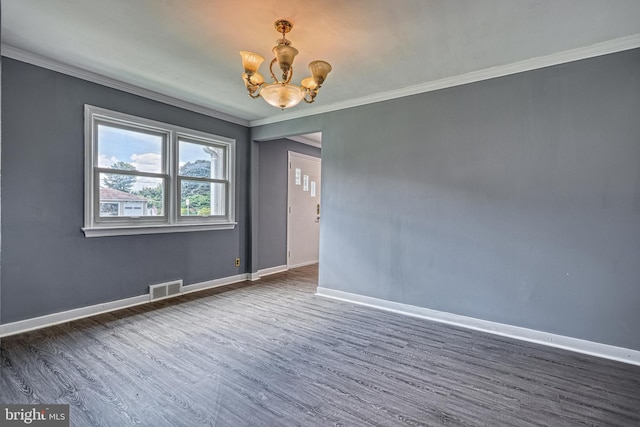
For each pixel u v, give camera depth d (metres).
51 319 3.18
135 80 3.51
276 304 3.95
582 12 2.32
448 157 3.43
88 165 3.37
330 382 2.33
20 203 2.98
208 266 4.60
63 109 3.21
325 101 4.11
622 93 2.66
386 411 2.04
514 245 3.10
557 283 2.92
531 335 3.02
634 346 2.64
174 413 2.01
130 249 3.75
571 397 2.19
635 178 2.63
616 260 2.71
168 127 4.01
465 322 3.34
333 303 4.01
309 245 6.51
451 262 3.42
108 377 2.35
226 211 4.84
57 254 3.21
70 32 2.62
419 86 3.55
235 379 2.35
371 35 2.62
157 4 2.27
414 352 2.77
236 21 2.46
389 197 3.80
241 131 4.98
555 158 2.92
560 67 2.89
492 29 2.53
